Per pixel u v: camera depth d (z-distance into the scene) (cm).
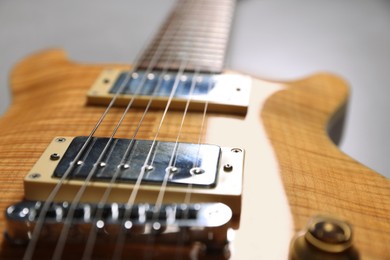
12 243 26
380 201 30
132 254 26
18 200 29
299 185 30
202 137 33
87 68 45
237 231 27
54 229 26
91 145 31
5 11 73
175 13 53
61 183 28
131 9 74
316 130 37
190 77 40
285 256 26
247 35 67
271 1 76
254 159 32
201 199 28
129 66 45
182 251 26
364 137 51
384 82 59
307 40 66
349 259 25
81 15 73
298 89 42
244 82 39
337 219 26
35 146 33
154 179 29
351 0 76
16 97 43
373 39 67
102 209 27
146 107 36
